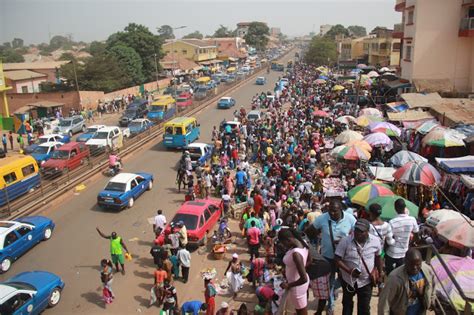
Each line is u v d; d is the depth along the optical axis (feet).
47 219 64.39
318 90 181.88
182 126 110.32
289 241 20.01
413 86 117.50
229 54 418.72
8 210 68.23
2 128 140.26
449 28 115.44
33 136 126.31
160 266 48.24
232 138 106.83
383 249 29.50
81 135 116.26
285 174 72.08
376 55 241.14
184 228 54.60
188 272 51.42
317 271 22.98
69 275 53.52
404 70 128.06
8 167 73.72
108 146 100.94
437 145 67.51
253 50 524.11
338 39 356.79
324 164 82.58
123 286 50.90
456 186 56.65
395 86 123.85
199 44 344.28
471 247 33.94
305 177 69.21
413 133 83.97
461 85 117.19
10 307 41.04
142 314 45.27
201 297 48.01
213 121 151.94
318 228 24.40
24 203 72.54
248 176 80.28
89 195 81.41
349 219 24.02
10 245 55.36
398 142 85.40
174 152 112.37
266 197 63.05
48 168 84.07
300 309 19.84
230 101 179.93
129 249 60.03
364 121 91.76
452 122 84.79
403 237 28.89
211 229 63.31
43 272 48.52
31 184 78.33
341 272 21.56
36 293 44.01
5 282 45.60
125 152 106.63
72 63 206.69
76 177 86.74
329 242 23.65
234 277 47.01
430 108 94.02
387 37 231.09
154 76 254.68
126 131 119.96
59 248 60.59
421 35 116.57
